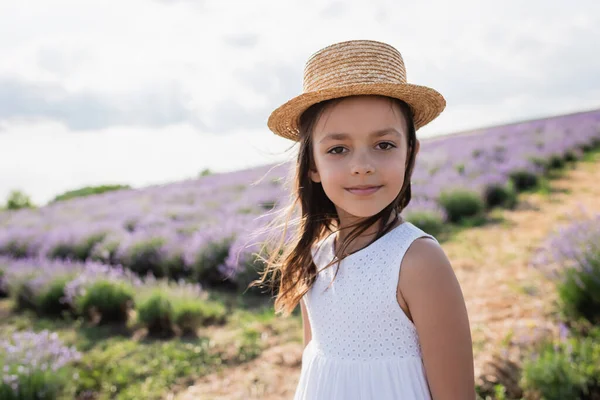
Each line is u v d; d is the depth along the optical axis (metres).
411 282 1.20
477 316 4.15
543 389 2.74
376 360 1.25
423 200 8.66
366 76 1.33
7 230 11.77
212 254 6.65
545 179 10.92
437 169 12.63
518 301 4.36
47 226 12.25
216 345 4.43
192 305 4.93
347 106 1.29
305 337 1.71
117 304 5.36
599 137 15.73
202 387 3.72
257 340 4.46
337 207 1.52
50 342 4.14
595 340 3.30
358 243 1.40
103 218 12.49
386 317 1.25
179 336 4.77
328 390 1.32
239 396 3.51
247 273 6.04
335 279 1.38
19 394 3.33
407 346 1.23
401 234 1.29
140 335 4.90
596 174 10.95
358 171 1.26
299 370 3.82
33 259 8.54
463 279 5.30
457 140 20.44
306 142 1.47
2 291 7.30
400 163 1.31
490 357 3.29
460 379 1.16
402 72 1.44
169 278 7.27
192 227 8.95
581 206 4.86
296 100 1.35
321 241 1.62
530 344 3.27
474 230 7.52
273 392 3.53
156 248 7.60
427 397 1.21
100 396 3.70
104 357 4.39
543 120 24.36
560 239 4.16
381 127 1.28
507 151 14.09
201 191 15.71
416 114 1.50
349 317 1.31
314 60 1.42
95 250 8.66
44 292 5.94
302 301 1.71
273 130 1.66
